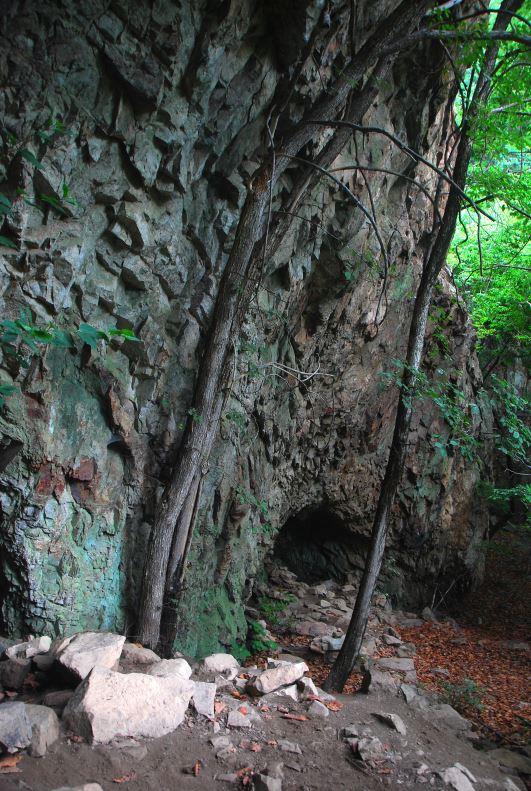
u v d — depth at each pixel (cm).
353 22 572
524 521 1734
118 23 484
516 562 1638
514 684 838
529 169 869
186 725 429
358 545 1207
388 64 616
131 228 541
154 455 604
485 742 556
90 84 488
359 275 827
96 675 412
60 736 384
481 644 1039
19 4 443
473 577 1364
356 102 602
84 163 502
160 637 569
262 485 814
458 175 696
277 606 1000
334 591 1147
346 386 963
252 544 804
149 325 578
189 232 611
